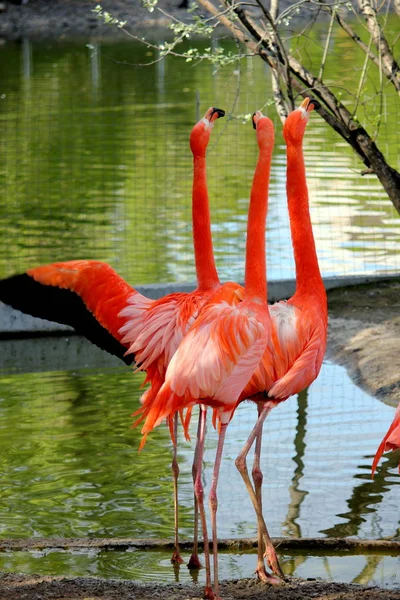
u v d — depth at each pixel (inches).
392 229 681.6
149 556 297.0
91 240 682.8
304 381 280.4
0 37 1927.9
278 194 776.9
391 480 353.7
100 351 518.0
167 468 369.1
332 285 577.6
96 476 360.5
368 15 466.6
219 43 1662.2
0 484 352.8
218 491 348.5
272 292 556.4
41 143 1011.9
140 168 901.2
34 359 503.8
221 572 285.6
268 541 275.4
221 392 243.1
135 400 441.4
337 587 264.4
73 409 429.1
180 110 1135.6
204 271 286.4
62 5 2065.7
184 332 267.7
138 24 1946.4
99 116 1117.1
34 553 297.3
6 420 414.9
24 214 762.2
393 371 453.7
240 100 1166.3
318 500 338.3
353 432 400.8
